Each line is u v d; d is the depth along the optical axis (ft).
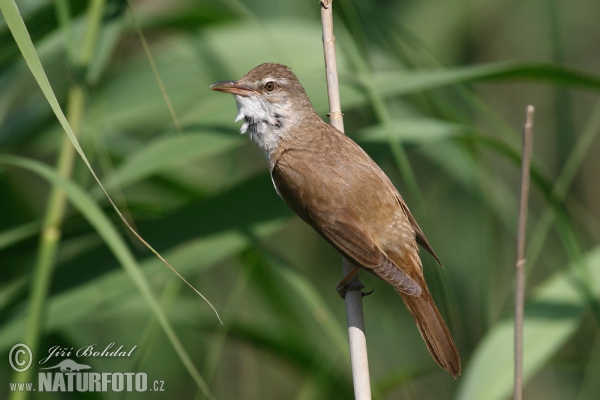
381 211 28.02
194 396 39.86
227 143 30.07
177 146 29.91
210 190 38.93
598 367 36.88
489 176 40.34
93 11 29.78
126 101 35.99
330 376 34.14
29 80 38.58
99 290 28.76
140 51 39.04
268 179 30.78
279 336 34.53
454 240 45.32
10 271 36.06
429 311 26.86
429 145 36.73
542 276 45.91
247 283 37.55
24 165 25.84
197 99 35.73
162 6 36.99
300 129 29.58
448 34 50.08
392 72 34.37
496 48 50.90
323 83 32.53
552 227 45.24
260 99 29.89
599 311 29.12
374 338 43.88
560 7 51.29
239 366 41.01
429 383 43.70
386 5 49.39
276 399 41.29
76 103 31.01
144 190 38.93
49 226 29.14
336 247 27.86
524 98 50.90
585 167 49.08
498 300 45.57
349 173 28.45
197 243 29.30
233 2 33.96
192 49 36.22
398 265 27.78
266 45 35.24
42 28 31.37
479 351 28.32
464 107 41.91
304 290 30.68
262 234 29.32
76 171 31.89
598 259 30.60
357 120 46.37
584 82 29.60
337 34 34.12
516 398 23.57
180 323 35.09
